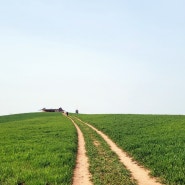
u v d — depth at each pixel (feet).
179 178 55.47
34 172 60.90
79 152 90.68
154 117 220.64
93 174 61.16
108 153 86.48
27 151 89.30
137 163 73.82
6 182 54.39
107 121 203.21
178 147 86.89
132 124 171.32
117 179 57.16
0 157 80.89
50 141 110.63
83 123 212.64
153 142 99.76
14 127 187.83
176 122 167.22
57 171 62.28
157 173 61.16
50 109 495.82
